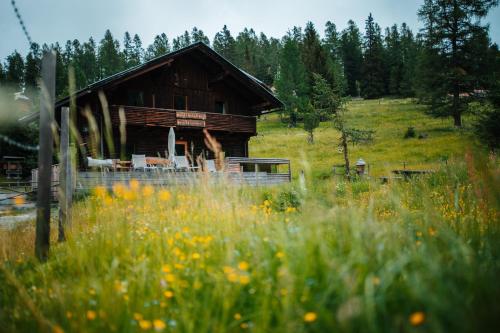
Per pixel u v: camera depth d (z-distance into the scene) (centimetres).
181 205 407
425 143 3069
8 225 629
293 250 216
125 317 187
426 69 3922
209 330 179
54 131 392
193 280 229
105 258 273
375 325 147
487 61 3719
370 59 7569
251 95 2216
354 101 6838
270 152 3353
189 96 2045
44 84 386
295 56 5588
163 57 1778
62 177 439
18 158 2600
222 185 412
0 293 259
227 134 2175
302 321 160
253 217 334
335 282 167
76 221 452
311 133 3612
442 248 214
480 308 135
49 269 294
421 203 539
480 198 287
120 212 357
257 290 204
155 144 1950
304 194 247
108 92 1733
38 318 183
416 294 138
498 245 228
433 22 3928
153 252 286
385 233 217
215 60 1925
